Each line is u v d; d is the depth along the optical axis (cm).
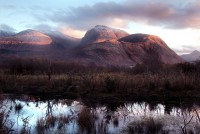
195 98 2025
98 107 1686
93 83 2347
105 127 1185
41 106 1684
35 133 1098
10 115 1378
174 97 2053
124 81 2362
